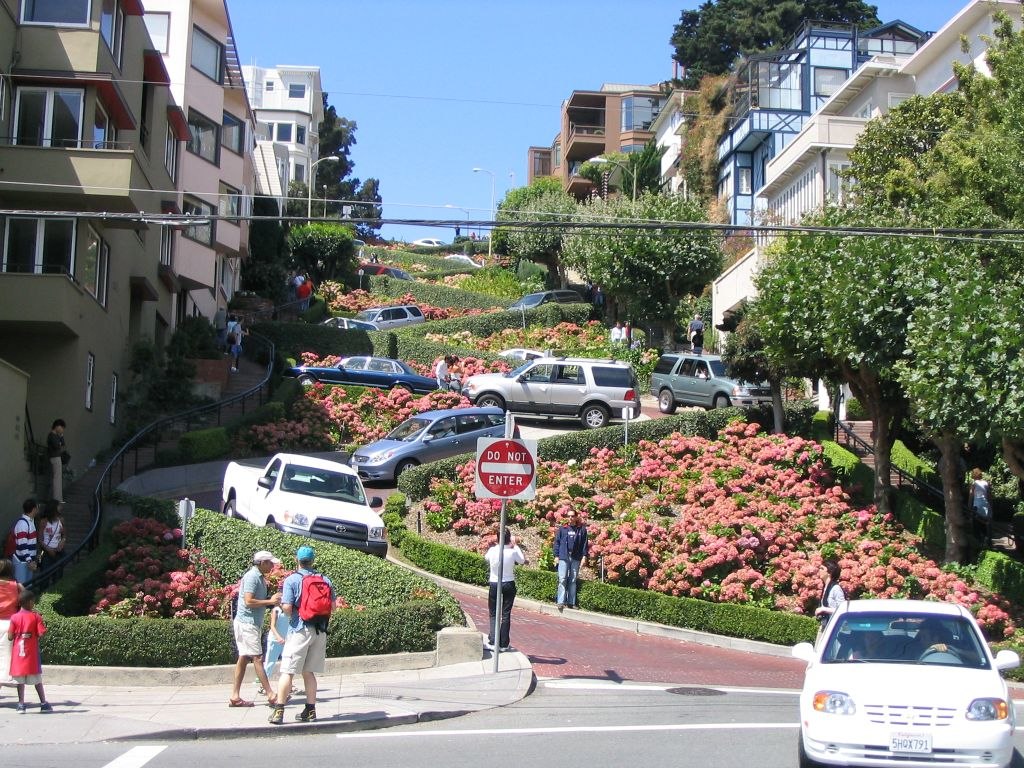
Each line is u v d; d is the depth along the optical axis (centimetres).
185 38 4194
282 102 11688
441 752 1101
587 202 8188
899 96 4747
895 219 2770
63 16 2645
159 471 2773
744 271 4538
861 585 2189
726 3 10519
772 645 1964
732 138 6638
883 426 2688
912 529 2575
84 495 2436
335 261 6775
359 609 1603
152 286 3494
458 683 1459
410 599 1686
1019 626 2111
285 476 2223
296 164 11069
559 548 2153
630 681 1590
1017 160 2541
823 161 4572
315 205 9131
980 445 2186
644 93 10988
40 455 2425
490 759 1064
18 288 2503
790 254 2802
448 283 7600
